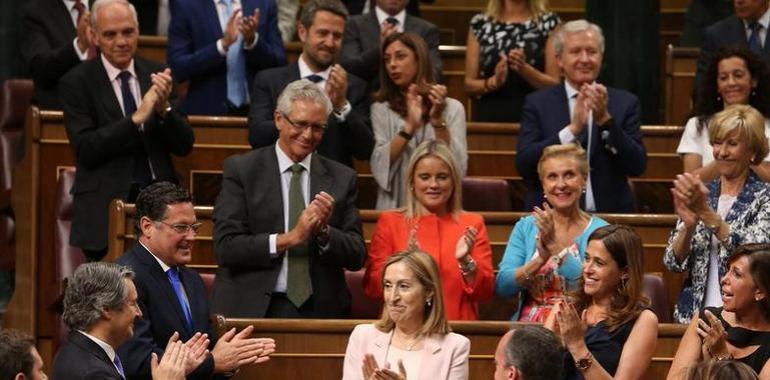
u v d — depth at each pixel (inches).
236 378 948.6
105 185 1131.3
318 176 1028.5
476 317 1023.0
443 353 892.6
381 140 1186.6
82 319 834.2
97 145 1120.2
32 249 1206.9
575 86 1206.9
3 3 1504.7
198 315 940.0
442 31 1716.3
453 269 1014.4
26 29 1348.4
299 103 1018.1
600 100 1155.9
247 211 1013.8
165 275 929.5
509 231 1138.7
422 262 898.1
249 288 998.4
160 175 1138.7
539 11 1365.7
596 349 905.5
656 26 1530.5
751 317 885.2
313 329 950.4
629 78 1525.6
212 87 1334.9
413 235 994.1
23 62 1461.6
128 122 1116.5
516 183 1317.7
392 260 902.4
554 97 1210.0
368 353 899.4
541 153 1176.2
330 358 952.9
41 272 1207.6
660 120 1539.1
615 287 919.7
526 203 1191.6
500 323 956.0
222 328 942.4
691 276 1005.8
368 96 1203.2
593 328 912.9
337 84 1138.7
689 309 998.4
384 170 1171.9
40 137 1214.3
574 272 991.0
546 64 1348.4
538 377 753.0
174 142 1136.8
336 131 1147.9
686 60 1478.8
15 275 1247.5
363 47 1338.6
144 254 928.3
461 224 1031.6
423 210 1031.6
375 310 1067.9
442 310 900.6
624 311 912.9
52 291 1133.1
